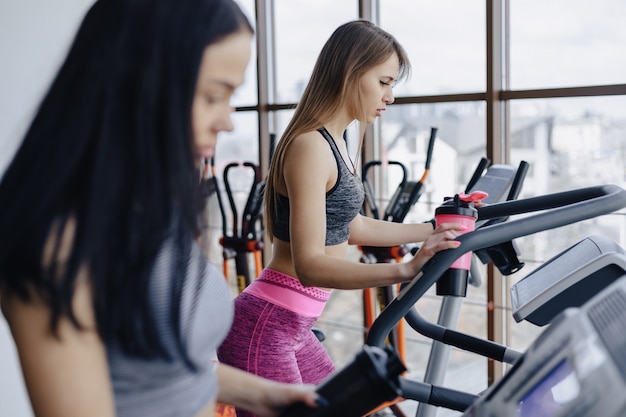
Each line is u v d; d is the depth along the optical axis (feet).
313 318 7.48
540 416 3.02
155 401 3.58
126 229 3.15
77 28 3.30
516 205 6.49
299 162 6.87
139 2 3.20
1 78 12.22
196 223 3.45
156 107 3.15
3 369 12.12
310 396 3.87
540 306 5.42
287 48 16.72
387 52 7.27
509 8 13.48
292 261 7.14
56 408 3.20
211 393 4.00
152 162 3.15
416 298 5.30
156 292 3.34
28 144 3.18
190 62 3.22
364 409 3.77
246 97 17.19
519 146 13.74
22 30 12.38
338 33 7.33
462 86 14.20
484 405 3.43
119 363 3.41
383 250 12.27
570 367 2.96
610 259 5.16
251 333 7.30
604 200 5.37
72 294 3.09
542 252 13.60
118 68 3.14
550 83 13.19
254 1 16.69
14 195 3.13
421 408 6.30
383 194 15.61
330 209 7.23
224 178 13.66
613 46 12.42
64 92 3.17
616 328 2.92
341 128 7.42
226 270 13.75
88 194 3.07
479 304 14.19
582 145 12.97
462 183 14.42
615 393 2.52
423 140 14.84
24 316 3.16
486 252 6.20
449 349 6.45
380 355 3.85
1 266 3.12
